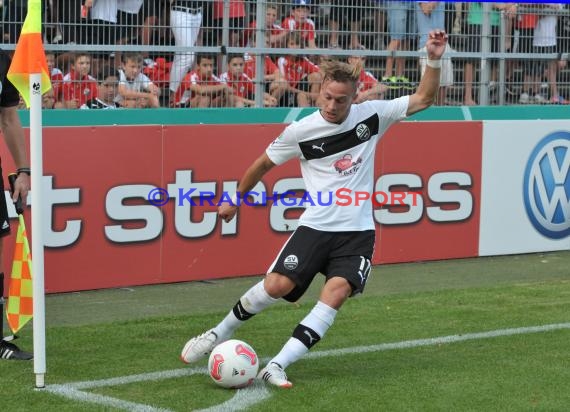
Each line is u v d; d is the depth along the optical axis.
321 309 7.38
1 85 7.79
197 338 7.75
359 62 7.46
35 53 6.76
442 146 13.64
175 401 6.86
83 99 12.84
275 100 14.35
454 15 15.45
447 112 15.32
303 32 14.37
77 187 11.06
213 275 12.15
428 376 7.62
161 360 8.07
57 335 8.93
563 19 16.39
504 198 14.23
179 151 11.73
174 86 13.52
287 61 14.35
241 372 7.12
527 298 11.07
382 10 14.94
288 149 7.49
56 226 10.95
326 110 7.21
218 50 13.66
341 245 7.44
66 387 7.19
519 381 7.50
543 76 16.45
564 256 14.45
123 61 13.08
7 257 10.55
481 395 7.09
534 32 16.14
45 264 10.93
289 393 7.08
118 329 9.23
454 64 15.52
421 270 13.01
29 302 8.10
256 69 14.09
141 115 13.02
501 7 15.76
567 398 7.05
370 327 9.45
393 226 13.35
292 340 7.39
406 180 13.38
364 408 6.72
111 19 12.83
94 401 6.83
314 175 7.51
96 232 11.25
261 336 9.03
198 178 11.91
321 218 7.43
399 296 11.05
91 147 11.11
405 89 15.12
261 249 12.48
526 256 14.38
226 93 13.91
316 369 7.84
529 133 14.33
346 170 7.42
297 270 7.36
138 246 11.56
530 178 14.44
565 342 8.88
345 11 14.64
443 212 13.75
